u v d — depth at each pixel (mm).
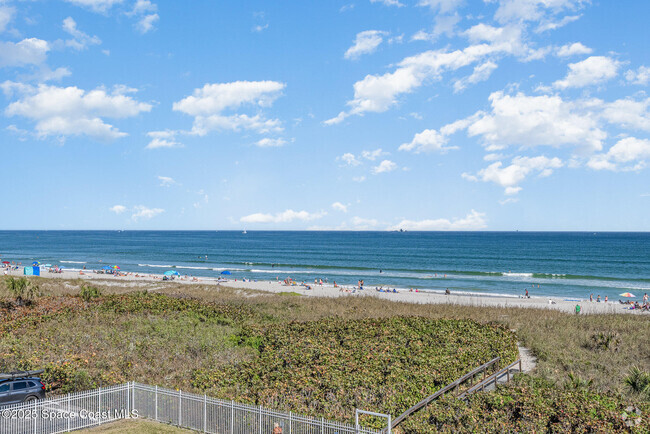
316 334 33812
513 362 28266
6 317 35156
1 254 186625
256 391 20000
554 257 171625
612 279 108125
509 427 16781
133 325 34531
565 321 44219
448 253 196375
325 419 16797
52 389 20922
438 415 17391
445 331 34906
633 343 34250
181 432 17500
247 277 110125
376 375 22312
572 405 18500
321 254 191750
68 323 34125
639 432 16234
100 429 17562
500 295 80812
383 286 94375
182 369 25000
